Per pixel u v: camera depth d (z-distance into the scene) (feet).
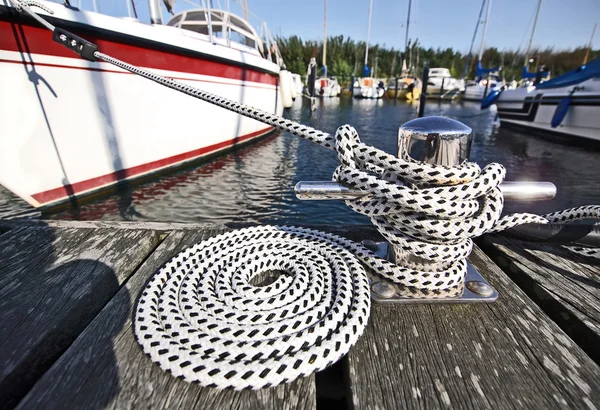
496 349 2.52
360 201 3.05
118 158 12.38
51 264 3.58
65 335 2.77
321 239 3.91
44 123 9.91
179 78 14.25
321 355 2.31
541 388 2.22
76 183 11.19
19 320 2.74
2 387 2.29
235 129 19.40
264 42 27.71
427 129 2.66
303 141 25.41
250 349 2.36
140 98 12.64
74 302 2.97
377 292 3.07
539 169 20.38
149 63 12.69
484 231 2.75
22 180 9.78
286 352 2.38
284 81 26.13
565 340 2.59
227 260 3.51
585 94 24.61
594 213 3.27
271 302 2.92
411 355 2.47
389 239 3.08
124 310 2.89
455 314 2.88
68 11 9.72
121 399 2.11
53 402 2.08
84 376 2.26
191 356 2.29
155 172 14.29
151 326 2.55
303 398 2.15
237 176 16.97
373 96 85.20
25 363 2.40
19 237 4.15
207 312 2.75
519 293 3.15
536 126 30.78
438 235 2.74
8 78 8.96
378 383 2.25
